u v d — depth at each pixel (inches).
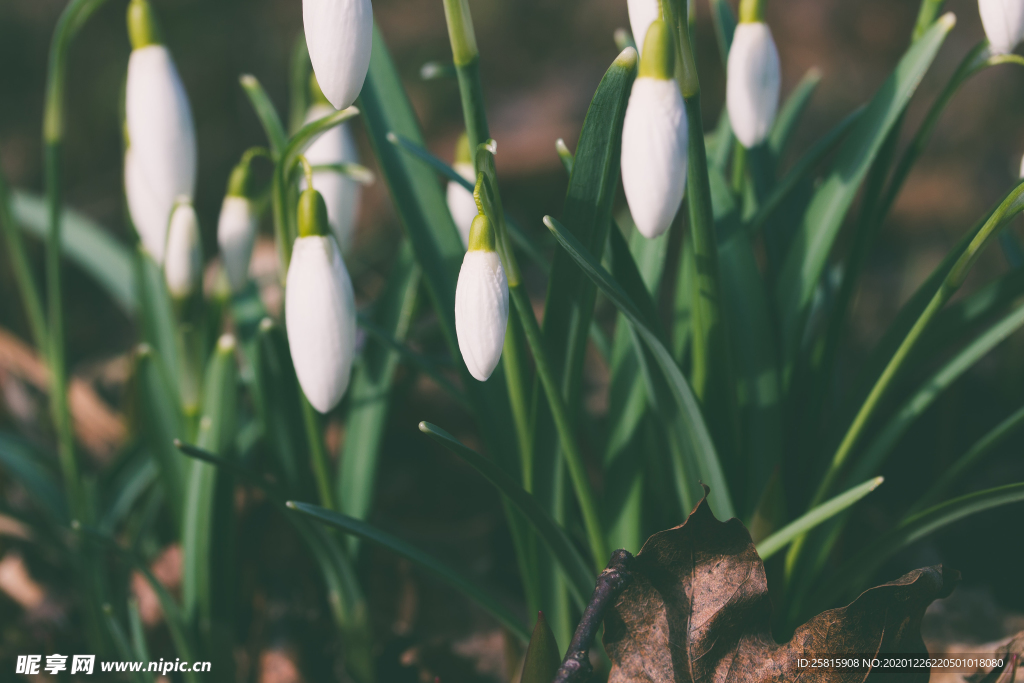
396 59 47.3
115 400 24.0
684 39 13.2
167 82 14.8
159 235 15.9
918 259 29.5
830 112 38.1
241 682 16.2
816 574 14.9
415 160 15.0
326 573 15.4
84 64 42.8
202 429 15.0
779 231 15.7
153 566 17.2
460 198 15.6
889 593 13.7
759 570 13.9
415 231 14.8
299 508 13.9
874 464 14.6
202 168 40.8
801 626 13.9
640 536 14.9
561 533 14.1
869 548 14.4
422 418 21.1
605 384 22.3
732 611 13.9
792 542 14.7
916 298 14.7
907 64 14.3
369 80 15.2
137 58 14.8
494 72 48.6
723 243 14.7
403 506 19.4
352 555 15.8
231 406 15.1
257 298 16.9
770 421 14.7
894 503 17.6
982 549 16.6
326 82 13.1
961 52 37.6
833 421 15.1
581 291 14.0
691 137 13.4
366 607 15.6
